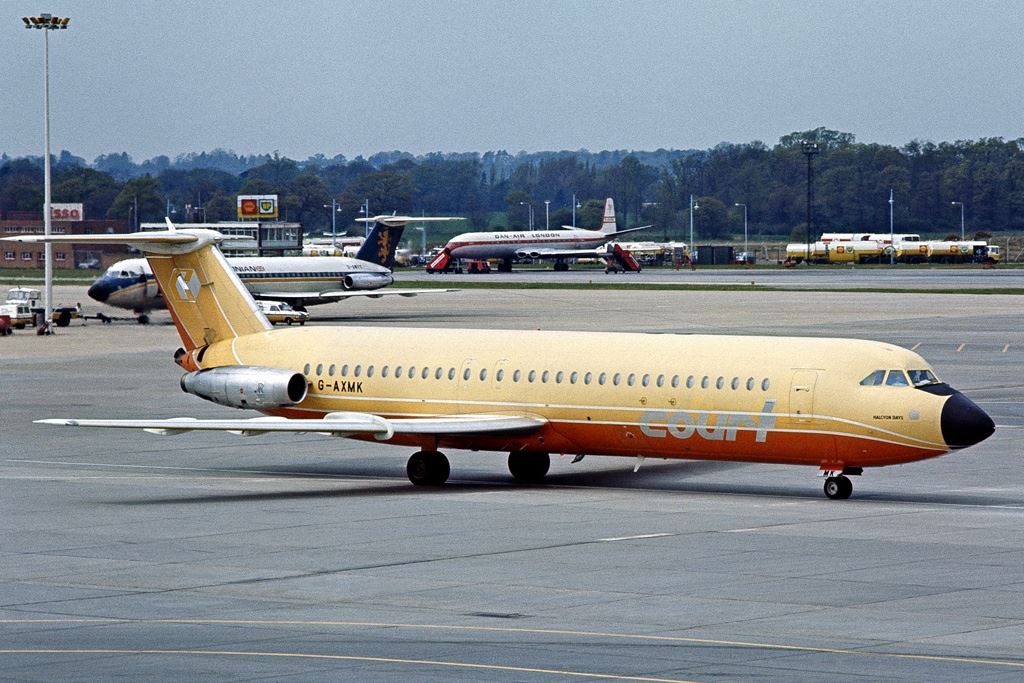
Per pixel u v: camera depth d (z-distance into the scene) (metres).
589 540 145.12
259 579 128.62
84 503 173.88
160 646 103.62
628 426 179.12
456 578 127.75
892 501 170.12
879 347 171.38
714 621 110.19
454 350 194.38
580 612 113.88
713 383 174.12
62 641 105.75
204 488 186.88
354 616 113.62
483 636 105.94
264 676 94.12
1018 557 134.25
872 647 101.25
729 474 194.75
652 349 180.88
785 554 136.38
